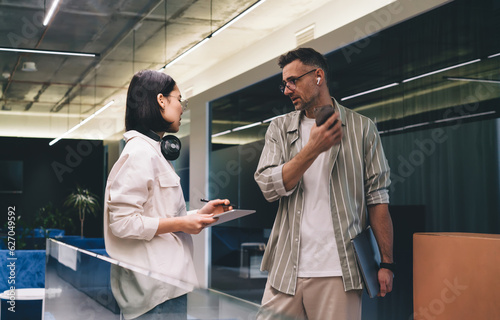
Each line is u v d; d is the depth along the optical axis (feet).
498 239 5.38
